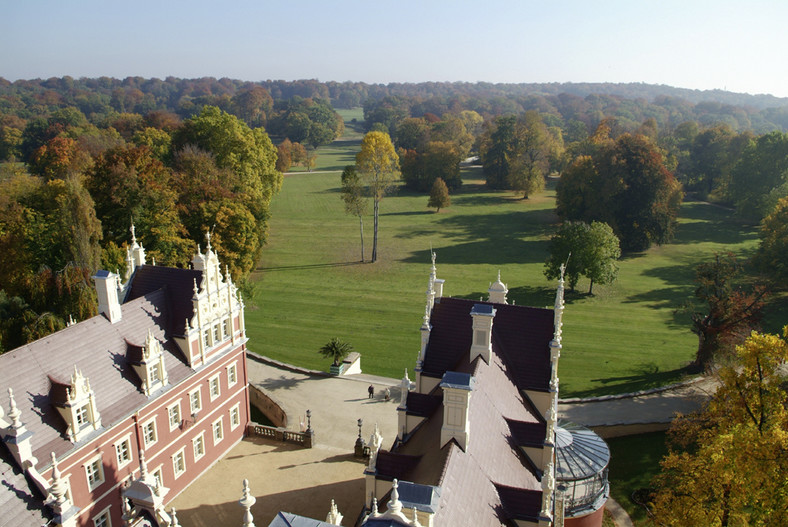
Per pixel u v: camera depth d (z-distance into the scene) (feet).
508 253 414.62
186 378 149.79
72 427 118.62
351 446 172.65
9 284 221.46
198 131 389.19
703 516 110.63
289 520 66.28
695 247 429.79
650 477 158.10
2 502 80.79
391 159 390.63
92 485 125.08
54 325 184.96
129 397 134.51
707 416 139.03
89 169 323.16
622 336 265.95
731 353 208.85
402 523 65.41
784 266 311.27
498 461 102.22
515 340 137.49
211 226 292.20
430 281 139.85
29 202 280.31
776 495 97.30
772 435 99.55
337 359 223.10
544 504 91.71
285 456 167.32
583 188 450.30
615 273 317.63
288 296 319.88
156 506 76.79
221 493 150.30
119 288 161.48
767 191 477.36
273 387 210.38
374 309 300.81
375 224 390.63
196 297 153.38
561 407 194.70
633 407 194.29
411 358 241.55
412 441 116.67
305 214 539.29
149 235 270.87
